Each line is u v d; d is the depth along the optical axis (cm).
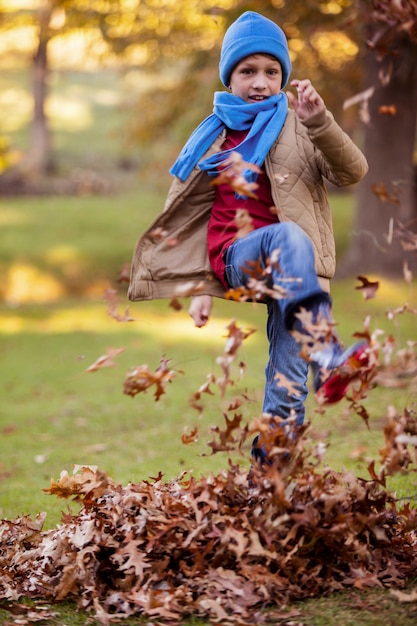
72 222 3816
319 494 432
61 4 2173
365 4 648
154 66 2778
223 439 441
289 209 465
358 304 2041
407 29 520
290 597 429
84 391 1384
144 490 480
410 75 2136
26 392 1409
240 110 481
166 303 2419
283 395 470
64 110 5734
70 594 455
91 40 2408
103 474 488
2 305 2592
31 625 425
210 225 490
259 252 446
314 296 406
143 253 496
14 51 4625
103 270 3117
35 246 3419
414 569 452
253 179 477
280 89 501
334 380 410
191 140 492
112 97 6022
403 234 500
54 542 486
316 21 1630
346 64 2291
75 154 4991
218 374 1412
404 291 2150
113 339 1914
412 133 2209
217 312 2233
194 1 2212
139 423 1109
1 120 5381
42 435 1091
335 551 446
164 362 439
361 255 2320
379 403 1041
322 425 947
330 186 4284
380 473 449
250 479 469
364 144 2239
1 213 4003
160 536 447
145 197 4322
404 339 1522
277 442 425
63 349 1819
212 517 443
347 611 413
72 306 2520
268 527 429
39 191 4412
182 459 840
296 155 474
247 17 491
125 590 440
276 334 474
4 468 916
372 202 2275
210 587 431
